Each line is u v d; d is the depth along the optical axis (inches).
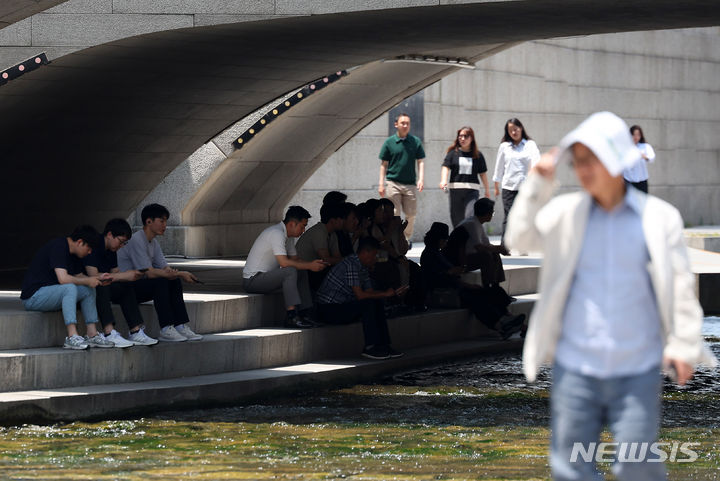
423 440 877.8
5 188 1606.8
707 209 3336.6
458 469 741.3
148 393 1019.3
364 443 860.6
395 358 1286.9
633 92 3075.8
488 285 1523.1
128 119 1576.0
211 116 1688.0
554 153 448.1
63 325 1066.1
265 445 850.8
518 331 1551.4
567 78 2871.6
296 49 1382.9
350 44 1370.6
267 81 1579.7
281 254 1268.5
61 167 1630.2
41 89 1360.7
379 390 1170.0
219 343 1143.0
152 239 1131.3
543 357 454.9
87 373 1030.4
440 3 1115.9
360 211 1437.0
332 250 1376.7
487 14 1170.6
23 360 987.9
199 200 1914.4
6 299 1211.9
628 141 443.2
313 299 1311.5
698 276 1866.4
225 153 1856.5
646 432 441.7
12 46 1261.1
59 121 1496.1
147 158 1732.3
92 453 810.8
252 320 1266.0
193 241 1925.4
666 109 3181.6
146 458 789.2
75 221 1755.7
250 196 2015.3
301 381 1149.7
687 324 443.2
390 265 1409.9
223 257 1979.6
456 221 1946.4
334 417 1002.1
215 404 1067.3
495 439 883.4
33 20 1256.2
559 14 1173.1
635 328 445.7
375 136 2369.6
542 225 454.0
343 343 1301.7
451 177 1943.9
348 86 1834.4
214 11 1200.2
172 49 1310.3
